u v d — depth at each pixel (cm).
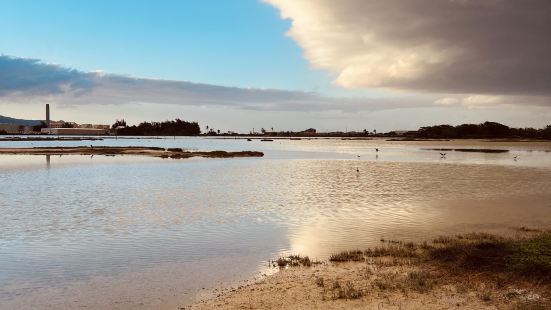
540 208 2719
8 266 1535
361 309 1062
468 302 1083
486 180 4503
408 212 2597
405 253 1591
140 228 2175
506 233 1988
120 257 1650
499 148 14412
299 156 9719
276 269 1479
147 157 8688
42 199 3189
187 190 3759
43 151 9944
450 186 3972
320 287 1251
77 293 1261
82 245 1834
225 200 3155
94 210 2717
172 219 2420
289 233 2048
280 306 1112
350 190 3709
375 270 1398
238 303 1149
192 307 1137
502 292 1144
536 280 1209
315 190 3725
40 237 1978
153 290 1280
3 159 7688
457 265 1379
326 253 1678
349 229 2120
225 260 1600
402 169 6034
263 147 15962
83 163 6931
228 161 7862
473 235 1906
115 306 1158
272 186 4050
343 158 8912
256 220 2383
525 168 6134
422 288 1191
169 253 1705
